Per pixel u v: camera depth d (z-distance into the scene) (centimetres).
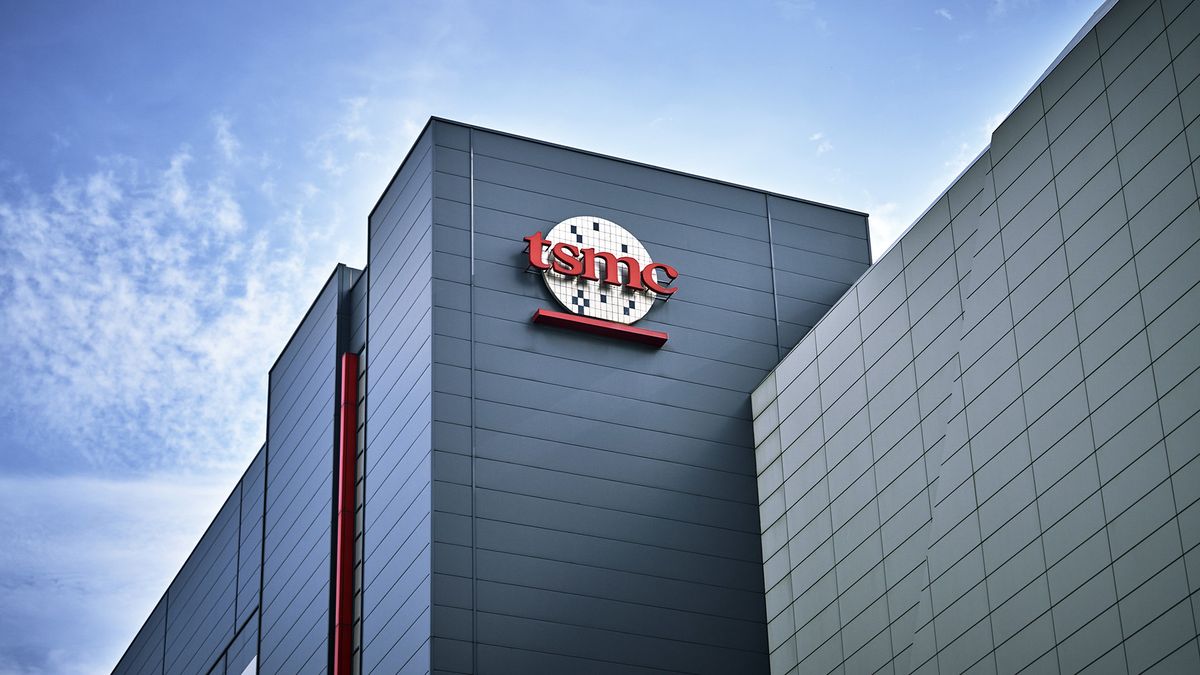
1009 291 5669
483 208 7050
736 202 7525
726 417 7044
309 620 7256
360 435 7306
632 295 7119
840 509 6375
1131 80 5269
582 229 7156
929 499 5878
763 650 6644
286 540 7850
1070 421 5266
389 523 6762
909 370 6134
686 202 7419
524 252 7019
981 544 5562
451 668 6175
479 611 6312
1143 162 5159
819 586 6412
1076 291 5350
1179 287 4938
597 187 7288
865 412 6344
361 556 6994
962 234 5988
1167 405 4900
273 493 8231
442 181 7056
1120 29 5350
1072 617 5100
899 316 6256
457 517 6444
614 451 6788
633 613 6531
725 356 7162
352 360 7531
